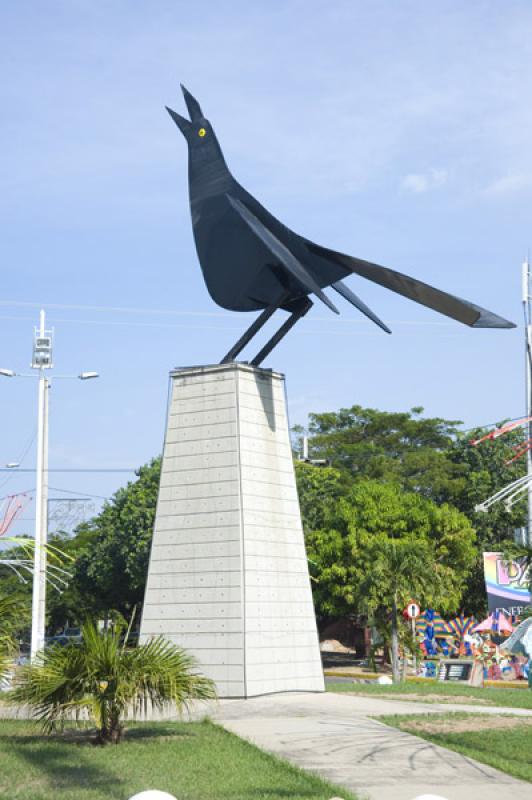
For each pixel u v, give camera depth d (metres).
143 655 17.48
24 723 20.20
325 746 16.80
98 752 16.52
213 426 26.03
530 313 45.59
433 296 23.00
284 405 27.34
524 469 67.81
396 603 42.00
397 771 14.67
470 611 64.25
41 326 41.25
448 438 82.00
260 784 13.91
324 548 54.50
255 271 26.12
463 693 26.47
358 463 77.69
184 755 16.17
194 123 27.45
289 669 25.27
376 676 45.53
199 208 27.02
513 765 15.01
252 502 25.48
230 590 24.80
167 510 26.16
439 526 55.56
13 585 41.47
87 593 66.75
